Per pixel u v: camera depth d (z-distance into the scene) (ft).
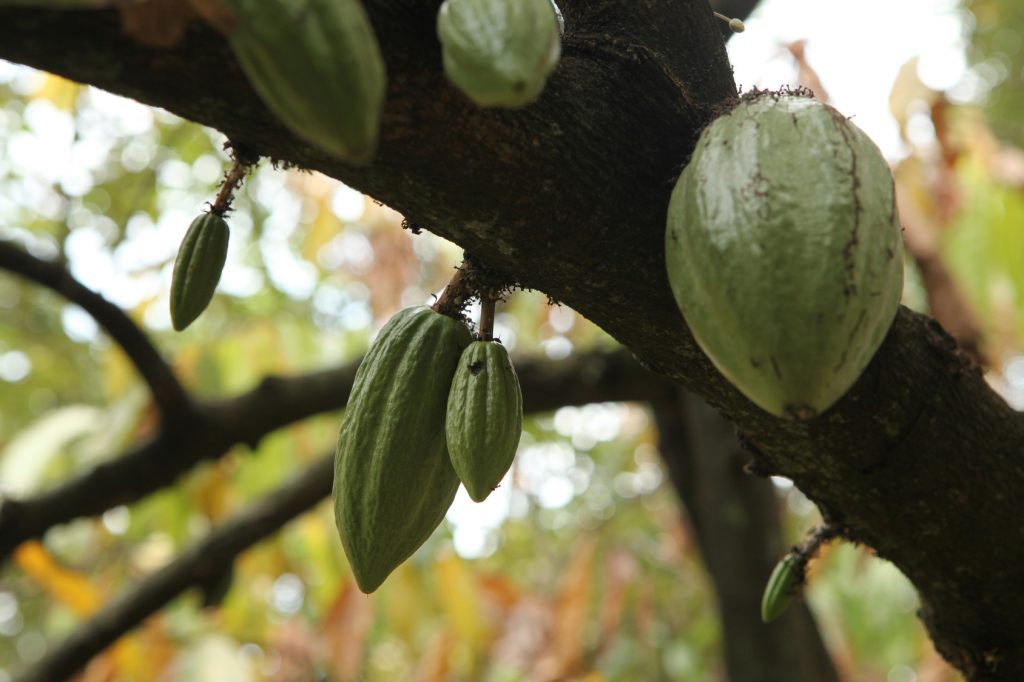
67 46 3.67
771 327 3.72
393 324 5.26
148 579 10.89
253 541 11.05
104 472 9.62
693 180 4.14
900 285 3.97
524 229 4.58
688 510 12.74
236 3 3.33
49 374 21.63
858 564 13.82
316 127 3.42
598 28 4.97
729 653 11.27
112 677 13.41
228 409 9.89
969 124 11.82
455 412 4.78
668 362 5.15
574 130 4.46
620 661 17.67
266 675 15.64
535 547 25.16
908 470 5.21
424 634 18.89
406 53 4.03
